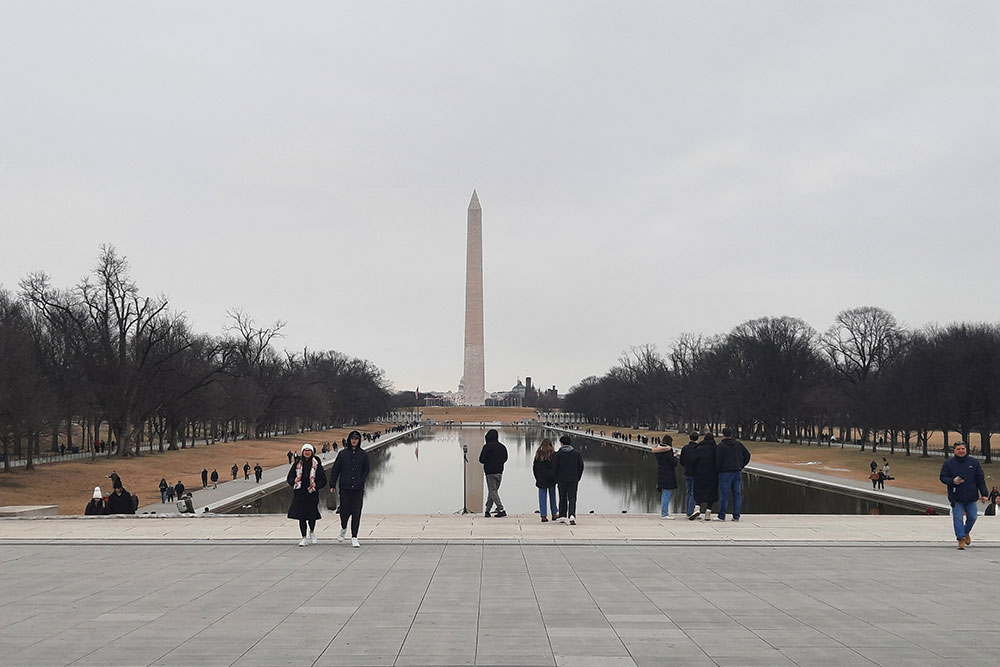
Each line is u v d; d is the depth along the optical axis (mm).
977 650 11797
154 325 99875
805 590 15906
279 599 14984
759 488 75125
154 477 79062
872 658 11367
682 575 17422
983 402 86375
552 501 27031
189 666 10945
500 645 11938
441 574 17438
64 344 90812
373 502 69125
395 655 11438
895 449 120250
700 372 152625
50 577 17109
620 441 158125
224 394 126062
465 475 92812
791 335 140375
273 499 68062
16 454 96500
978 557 19906
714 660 11227
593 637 12398
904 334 127688
